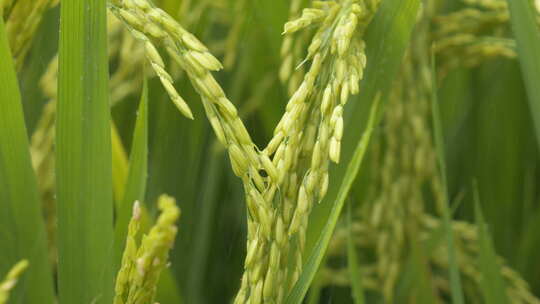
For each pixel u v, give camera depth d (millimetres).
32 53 347
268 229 226
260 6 330
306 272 242
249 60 383
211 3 368
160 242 205
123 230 269
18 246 259
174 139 386
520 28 276
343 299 385
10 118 249
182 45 227
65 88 249
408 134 311
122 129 386
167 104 380
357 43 246
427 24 313
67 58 248
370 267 354
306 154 239
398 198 320
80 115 250
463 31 332
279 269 235
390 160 316
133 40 335
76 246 257
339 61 234
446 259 351
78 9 245
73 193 254
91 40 247
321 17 249
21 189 256
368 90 273
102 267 257
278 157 231
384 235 332
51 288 263
